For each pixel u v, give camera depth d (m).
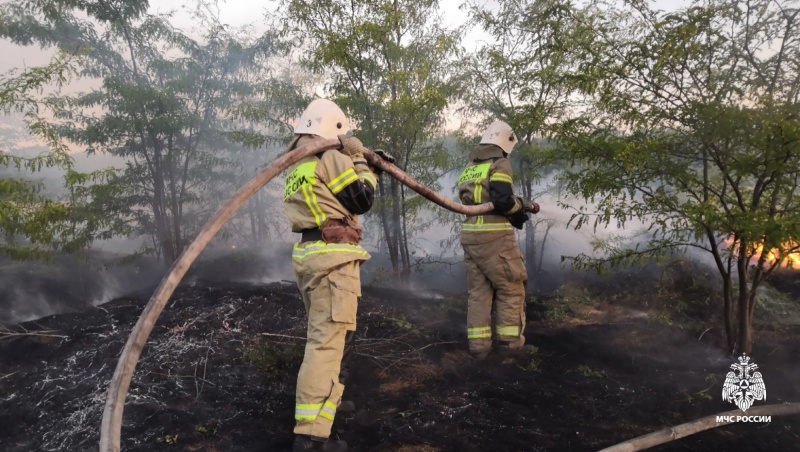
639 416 3.26
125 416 3.09
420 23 6.14
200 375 3.63
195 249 2.50
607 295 5.88
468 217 4.39
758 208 3.75
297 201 3.00
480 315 4.25
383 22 5.71
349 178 2.91
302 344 4.09
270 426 3.08
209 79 7.11
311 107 3.17
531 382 3.78
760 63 3.67
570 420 3.22
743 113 3.40
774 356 4.16
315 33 5.86
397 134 5.99
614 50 3.95
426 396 3.51
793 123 3.17
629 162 3.68
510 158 6.46
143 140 6.78
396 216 6.48
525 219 4.36
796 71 3.58
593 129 4.20
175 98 6.66
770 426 3.12
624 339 4.63
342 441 2.85
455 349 4.40
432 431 3.08
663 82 3.83
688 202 3.73
